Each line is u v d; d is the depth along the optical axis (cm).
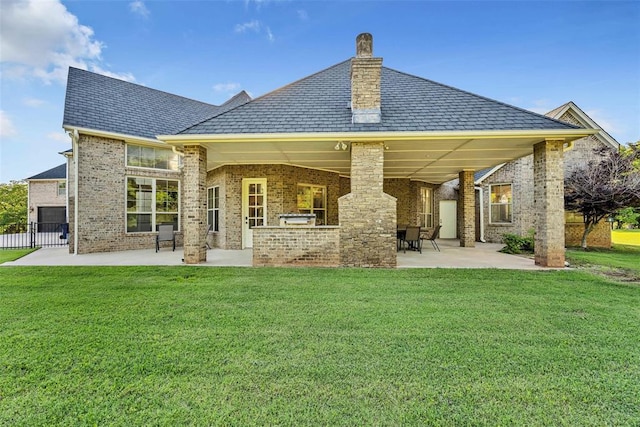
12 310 433
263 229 758
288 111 817
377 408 226
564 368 282
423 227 1619
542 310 435
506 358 299
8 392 245
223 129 757
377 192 747
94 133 1049
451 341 335
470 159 1013
